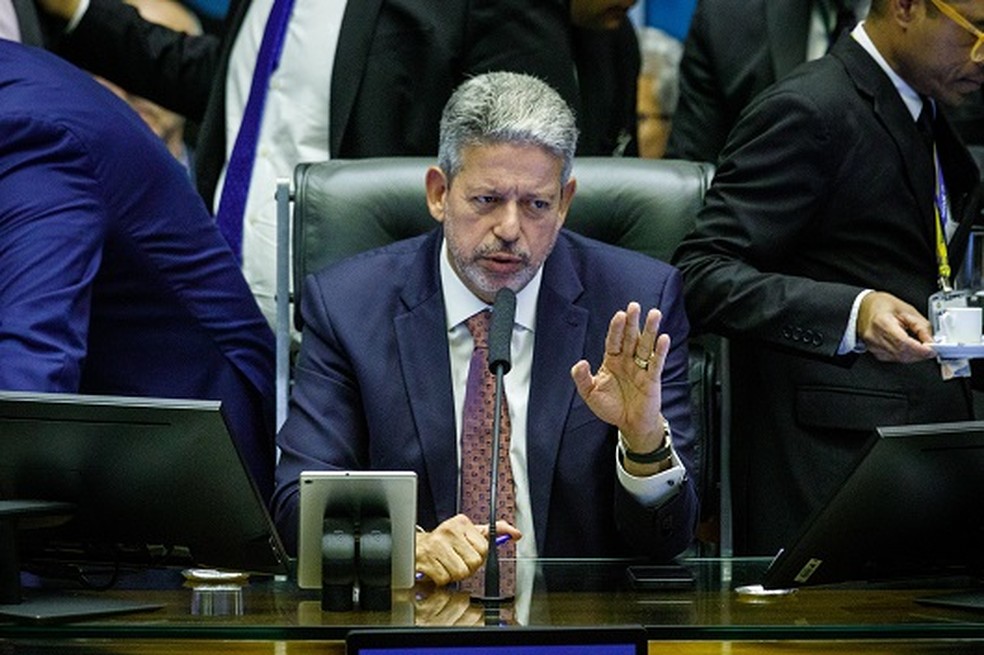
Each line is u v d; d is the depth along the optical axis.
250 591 7.94
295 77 12.89
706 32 13.49
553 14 13.02
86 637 6.94
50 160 9.83
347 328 9.81
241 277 11.42
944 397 10.81
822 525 7.53
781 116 10.86
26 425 7.53
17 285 9.34
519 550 9.41
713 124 13.52
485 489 9.48
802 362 10.93
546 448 9.44
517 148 9.24
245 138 13.00
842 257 10.98
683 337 9.99
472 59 12.89
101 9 14.16
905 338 9.96
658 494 8.84
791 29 13.25
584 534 9.40
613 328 8.47
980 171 11.84
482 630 6.53
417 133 12.80
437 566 8.09
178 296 10.84
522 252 9.32
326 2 12.88
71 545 7.89
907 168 10.86
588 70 13.39
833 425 10.81
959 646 7.28
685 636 6.92
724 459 11.06
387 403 9.63
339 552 7.34
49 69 10.24
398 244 10.18
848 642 7.27
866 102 10.88
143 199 10.51
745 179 10.93
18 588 7.41
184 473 7.52
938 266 10.93
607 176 11.16
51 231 9.55
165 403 7.46
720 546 11.09
